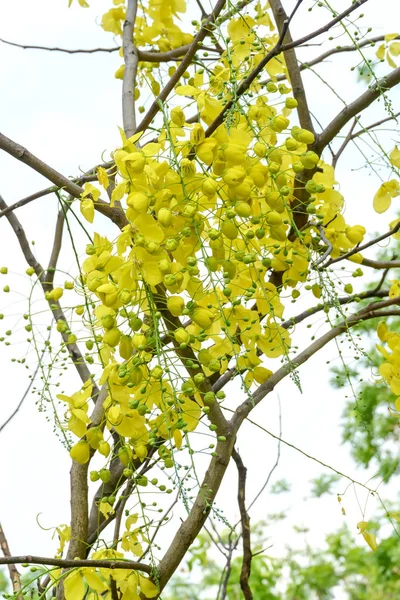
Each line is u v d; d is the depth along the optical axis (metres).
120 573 1.58
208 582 3.87
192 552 2.87
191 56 1.69
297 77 1.72
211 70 1.72
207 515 1.59
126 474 1.57
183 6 2.03
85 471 1.65
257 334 1.62
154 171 1.52
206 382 1.59
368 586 3.92
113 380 1.58
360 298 1.74
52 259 1.86
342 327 1.68
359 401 1.62
